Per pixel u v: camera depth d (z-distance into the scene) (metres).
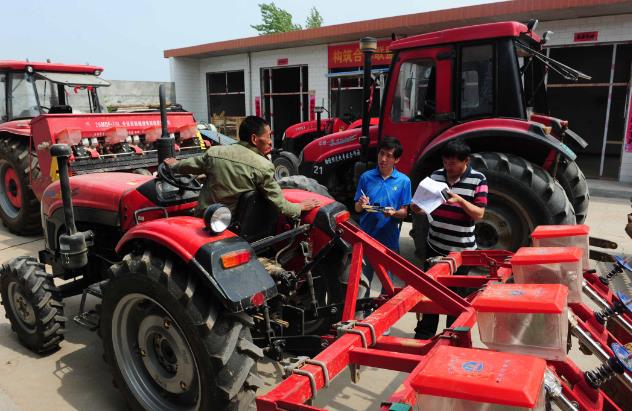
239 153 2.60
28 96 7.00
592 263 4.55
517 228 4.28
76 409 2.74
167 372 2.51
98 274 3.55
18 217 6.23
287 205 2.66
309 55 14.48
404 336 3.60
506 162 4.21
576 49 15.27
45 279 3.22
